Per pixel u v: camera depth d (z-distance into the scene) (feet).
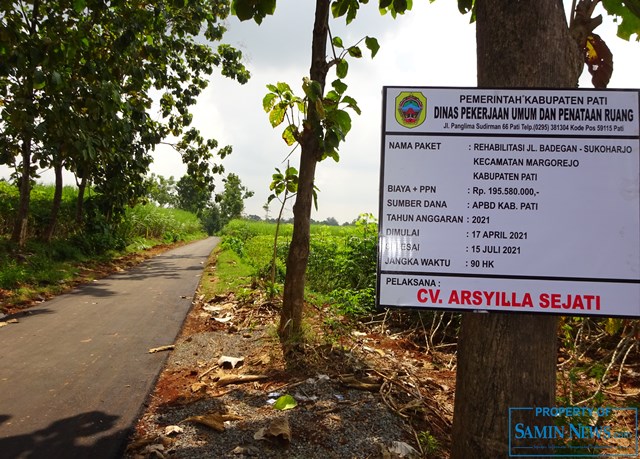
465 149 7.34
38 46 23.48
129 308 22.75
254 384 12.91
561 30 7.36
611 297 6.98
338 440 9.75
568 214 7.12
